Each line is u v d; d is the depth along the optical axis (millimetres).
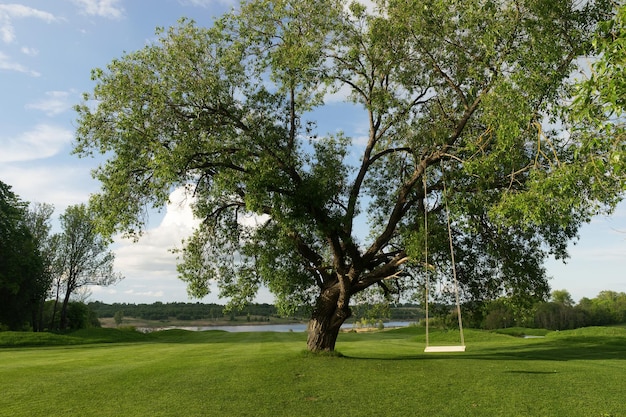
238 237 22484
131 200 17984
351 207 20125
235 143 19312
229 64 18016
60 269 64812
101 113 17250
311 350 21266
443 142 18281
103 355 27125
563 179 11039
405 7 17047
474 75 16422
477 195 17344
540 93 13469
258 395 13719
